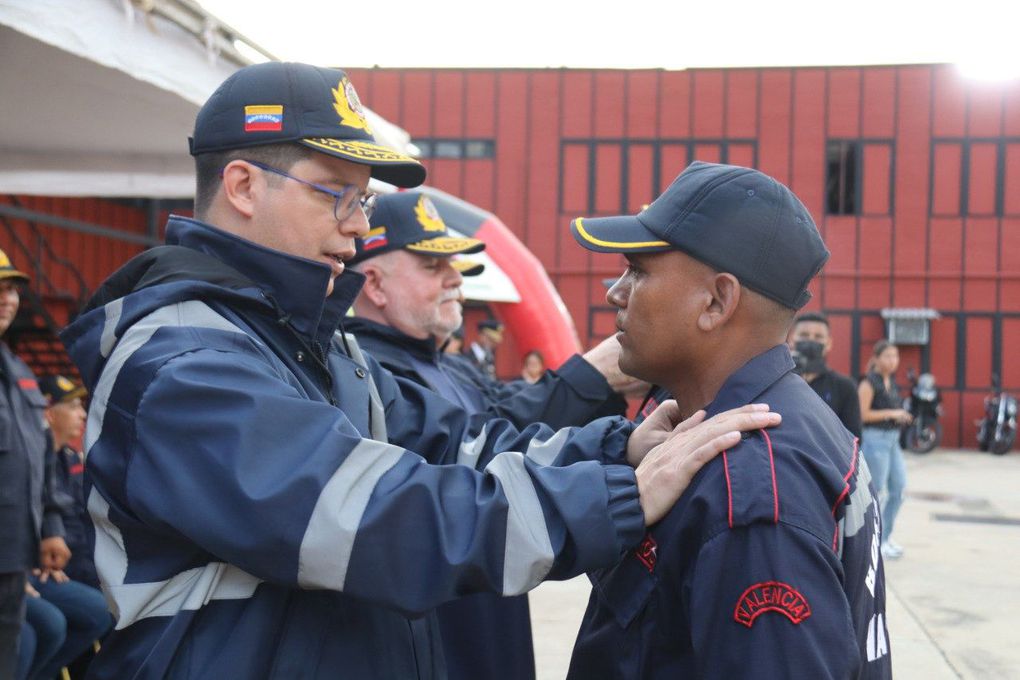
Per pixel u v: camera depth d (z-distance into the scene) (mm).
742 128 19406
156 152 4445
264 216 1487
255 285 1481
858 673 1225
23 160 4414
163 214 12172
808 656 1174
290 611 1362
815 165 19250
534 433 1855
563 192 19750
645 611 1384
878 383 6707
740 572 1234
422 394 1947
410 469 1314
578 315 19547
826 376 5102
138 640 1339
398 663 1469
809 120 19281
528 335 8672
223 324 1395
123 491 1304
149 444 1270
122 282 1508
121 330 1378
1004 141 18922
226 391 1272
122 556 1354
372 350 2754
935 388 17297
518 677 2219
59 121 3795
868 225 19219
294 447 1270
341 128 1479
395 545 1261
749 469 1268
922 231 19109
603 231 1436
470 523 1302
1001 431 16594
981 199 19031
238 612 1330
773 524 1228
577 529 1314
